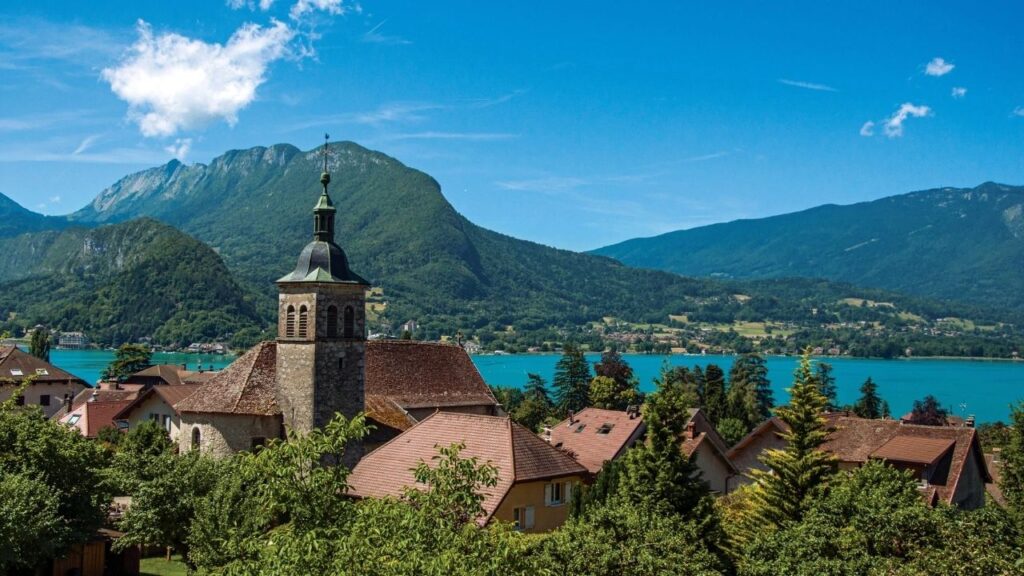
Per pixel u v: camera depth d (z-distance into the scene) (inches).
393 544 882.1
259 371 2277.3
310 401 2146.9
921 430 2556.6
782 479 1939.0
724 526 1915.6
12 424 1626.5
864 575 1238.3
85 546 1765.5
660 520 1353.3
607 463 1879.9
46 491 1464.1
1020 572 1169.4
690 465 1795.0
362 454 2233.0
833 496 1521.9
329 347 2175.2
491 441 1781.5
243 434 2187.5
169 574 1915.6
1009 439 2132.1
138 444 2363.4
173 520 1684.3
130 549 1861.5
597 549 1185.4
